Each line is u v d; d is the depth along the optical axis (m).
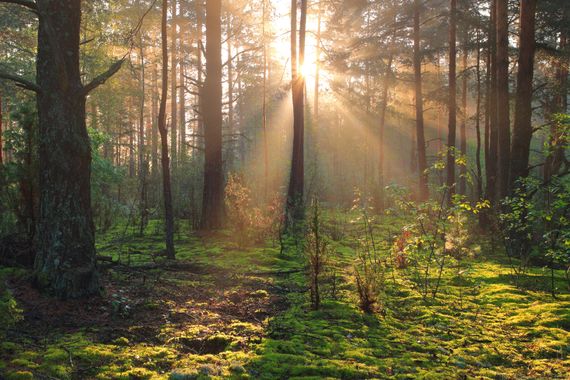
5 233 6.52
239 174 12.99
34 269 5.49
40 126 5.54
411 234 8.74
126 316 5.19
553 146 8.55
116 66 5.96
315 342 4.75
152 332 4.76
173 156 18.03
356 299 6.62
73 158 5.51
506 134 12.06
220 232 12.60
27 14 14.84
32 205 6.61
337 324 5.43
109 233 13.04
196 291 6.72
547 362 4.38
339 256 10.23
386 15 23.45
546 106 18.77
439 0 24.14
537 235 9.96
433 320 5.73
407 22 23.17
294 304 6.37
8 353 3.82
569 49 13.64
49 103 5.47
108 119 26.45
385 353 4.52
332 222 15.45
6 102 17.58
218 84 13.38
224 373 3.74
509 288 7.18
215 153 13.38
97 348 4.07
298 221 13.78
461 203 7.71
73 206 5.48
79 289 5.38
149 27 16.97
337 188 24.86
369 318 5.71
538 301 6.48
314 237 6.26
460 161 8.23
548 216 7.09
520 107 10.89
